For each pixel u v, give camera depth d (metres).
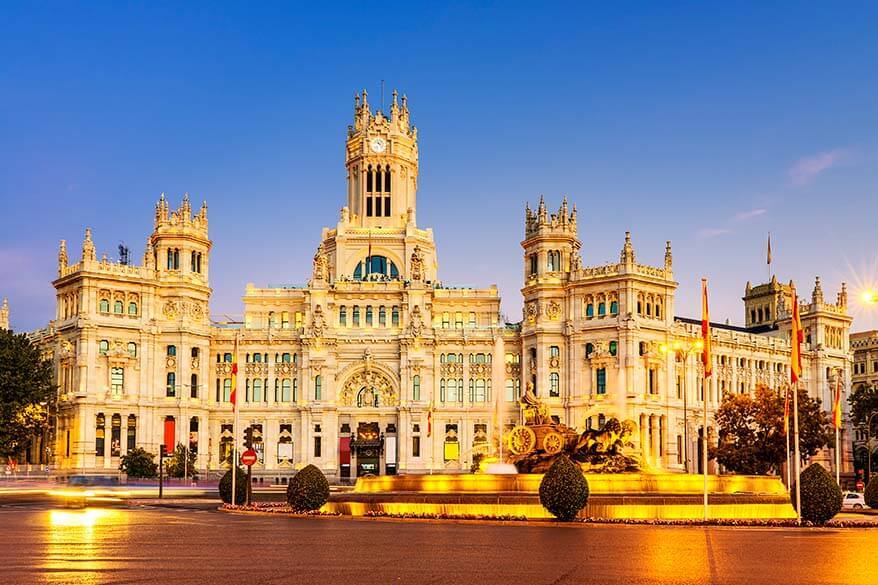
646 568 44.66
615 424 91.62
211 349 192.38
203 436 187.38
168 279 187.38
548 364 185.25
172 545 54.38
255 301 198.38
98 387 177.88
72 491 134.50
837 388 115.31
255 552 50.78
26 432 166.38
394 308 195.38
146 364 182.38
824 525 72.81
